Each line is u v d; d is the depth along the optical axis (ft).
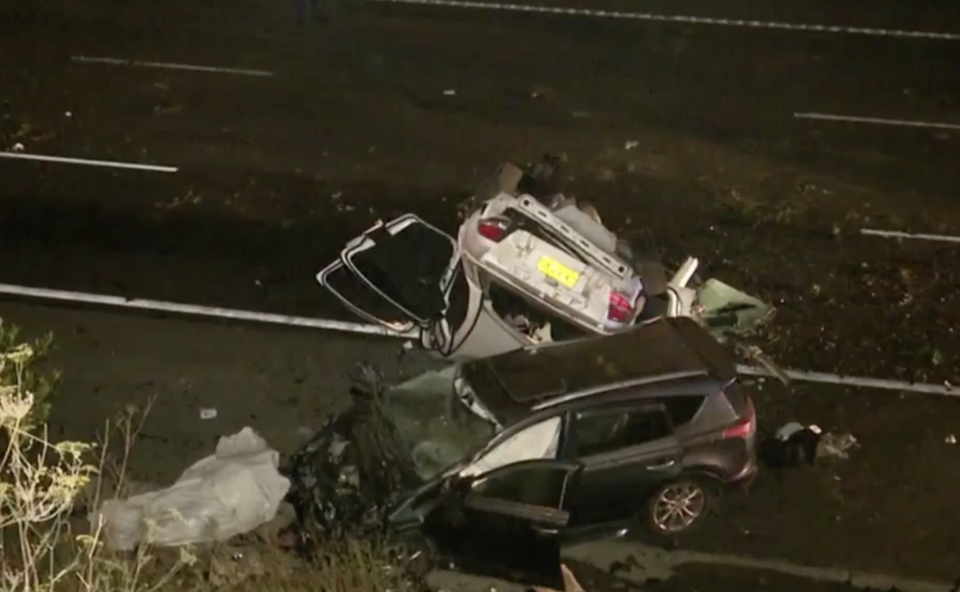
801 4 64.69
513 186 37.73
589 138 51.06
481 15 61.52
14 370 27.40
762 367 37.55
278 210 44.88
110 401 35.24
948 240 45.19
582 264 33.81
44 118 50.01
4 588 19.67
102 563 23.70
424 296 36.99
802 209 46.70
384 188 46.73
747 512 32.40
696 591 30.17
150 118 50.52
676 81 56.18
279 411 35.32
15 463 19.95
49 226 43.04
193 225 43.60
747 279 42.24
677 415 30.07
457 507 28.63
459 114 52.42
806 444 34.35
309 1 59.98
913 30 62.69
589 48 58.75
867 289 41.91
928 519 32.86
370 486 29.32
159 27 58.13
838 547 31.78
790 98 55.31
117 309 39.09
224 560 28.25
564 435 29.01
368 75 55.16
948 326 40.19
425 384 31.22
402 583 27.50
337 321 38.93
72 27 57.57
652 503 30.45
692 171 49.03
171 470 32.94
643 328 31.96
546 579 29.12
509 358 30.78
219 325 38.60
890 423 35.96
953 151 51.80
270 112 51.62
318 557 28.25
